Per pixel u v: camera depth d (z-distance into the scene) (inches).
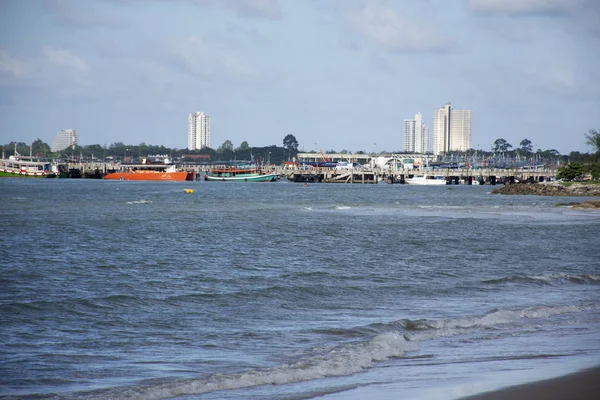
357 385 1253.1
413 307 2091.5
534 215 7145.7
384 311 2027.6
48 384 1299.2
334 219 6358.3
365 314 1980.8
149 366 1427.2
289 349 1561.3
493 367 1360.7
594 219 6525.6
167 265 3100.4
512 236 4672.7
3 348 1577.3
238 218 6417.3
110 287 2470.5
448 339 1632.6
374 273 2859.3
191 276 2748.5
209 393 1223.5
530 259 3405.5
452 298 2256.4
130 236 4537.4
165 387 1244.5
